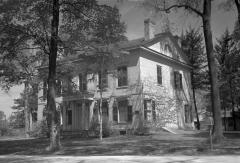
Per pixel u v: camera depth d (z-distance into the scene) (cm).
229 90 3788
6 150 2277
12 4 1855
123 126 3206
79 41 2150
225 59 4059
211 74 2017
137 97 3152
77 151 1906
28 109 4012
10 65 2219
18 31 1969
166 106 3466
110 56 2453
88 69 2692
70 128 3609
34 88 3030
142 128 3011
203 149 1689
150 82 3288
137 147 1958
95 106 3469
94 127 3147
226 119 4688
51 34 1980
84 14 2069
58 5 1980
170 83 3706
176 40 4069
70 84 2784
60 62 2608
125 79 3262
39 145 2500
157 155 1595
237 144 1878
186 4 2234
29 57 2453
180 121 3791
